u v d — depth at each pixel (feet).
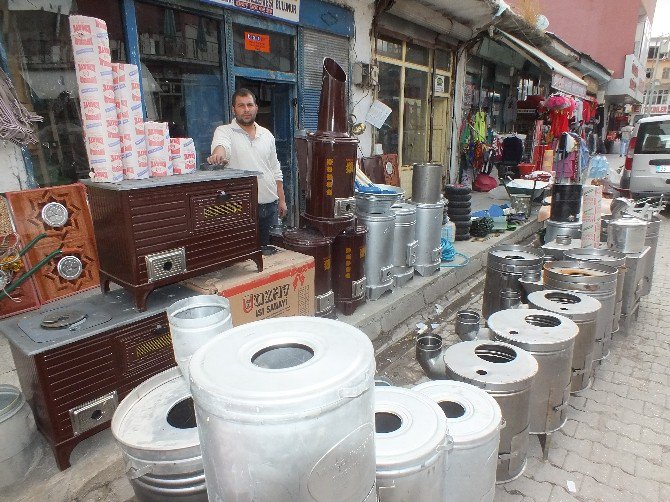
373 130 24.40
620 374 11.72
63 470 7.00
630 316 13.88
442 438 5.23
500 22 29.84
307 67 19.26
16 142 10.66
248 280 8.86
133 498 7.01
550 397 8.17
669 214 33.53
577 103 41.57
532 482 8.07
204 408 3.25
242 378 3.32
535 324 9.05
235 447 3.19
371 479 3.76
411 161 29.68
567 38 70.03
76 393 6.91
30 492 6.65
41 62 11.74
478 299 16.75
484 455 5.85
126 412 5.31
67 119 12.42
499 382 6.76
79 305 7.89
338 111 10.75
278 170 13.98
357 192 13.10
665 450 8.89
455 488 5.93
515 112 44.55
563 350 7.94
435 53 29.37
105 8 12.75
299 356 3.92
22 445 6.77
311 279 10.35
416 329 13.96
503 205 27.32
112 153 7.30
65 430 6.89
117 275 7.80
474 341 8.19
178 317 5.36
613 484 8.03
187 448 4.58
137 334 7.50
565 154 31.86
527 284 11.48
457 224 20.62
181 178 7.89
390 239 13.33
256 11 16.38
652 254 14.55
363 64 21.84
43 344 6.51
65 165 12.51
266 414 3.02
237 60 16.56
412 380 11.37
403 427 5.42
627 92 82.64
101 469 7.16
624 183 33.19
